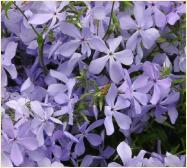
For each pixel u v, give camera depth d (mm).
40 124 381
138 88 399
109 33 422
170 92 418
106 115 387
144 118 418
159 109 411
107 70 415
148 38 423
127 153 377
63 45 404
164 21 428
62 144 403
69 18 417
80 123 404
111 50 404
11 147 375
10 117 390
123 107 392
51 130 384
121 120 394
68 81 399
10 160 378
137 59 421
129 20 424
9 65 407
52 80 419
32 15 424
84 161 400
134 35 422
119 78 402
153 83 401
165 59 425
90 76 415
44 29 421
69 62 409
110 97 388
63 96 396
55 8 416
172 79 425
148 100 406
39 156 384
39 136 378
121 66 401
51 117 382
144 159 377
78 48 426
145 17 425
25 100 387
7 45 423
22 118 380
